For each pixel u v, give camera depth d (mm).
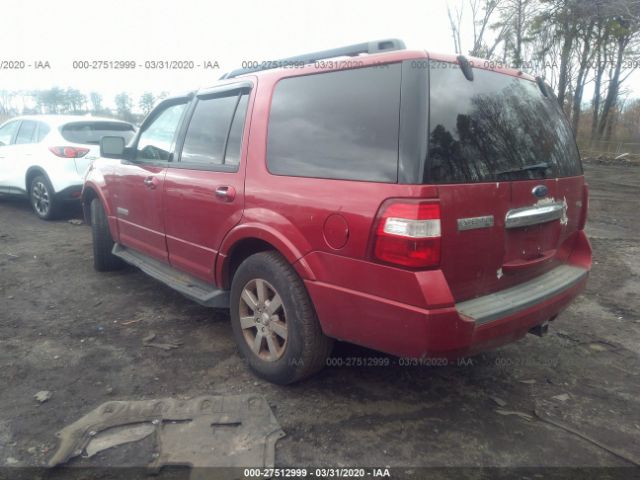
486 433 2664
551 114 3182
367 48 2822
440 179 2283
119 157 4340
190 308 4301
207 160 3480
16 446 2471
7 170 8172
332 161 2617
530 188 2721
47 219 7719
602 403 2998
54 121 7602
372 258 2367
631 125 33844
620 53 26750
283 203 2795
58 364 3293
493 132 2613
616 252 6516
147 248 4238
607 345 3801
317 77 2816
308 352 2799
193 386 3049
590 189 13688
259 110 3121
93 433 2543
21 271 5191
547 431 2701
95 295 4570
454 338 2285
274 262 2893
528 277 2936
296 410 2818
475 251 2445
